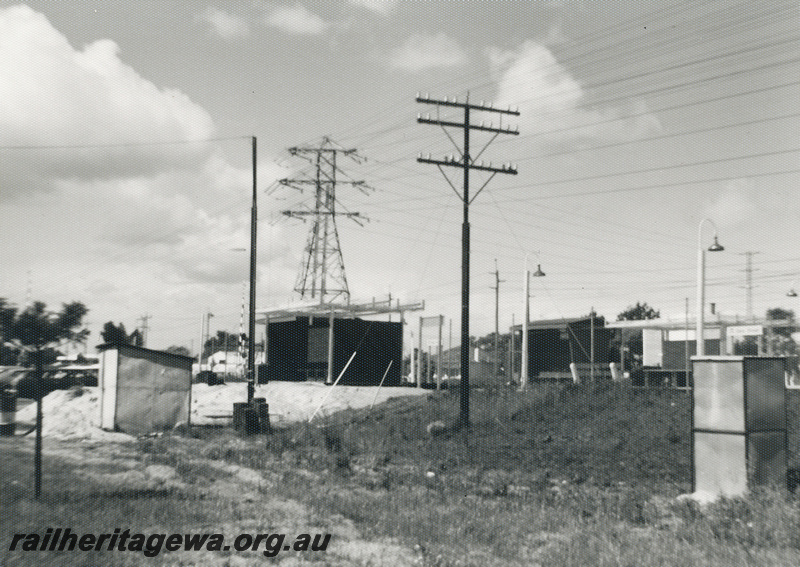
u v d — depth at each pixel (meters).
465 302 32.31
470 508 15.80
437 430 30.53
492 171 33.47
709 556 11.50
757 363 16.64
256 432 30.38
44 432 26.25
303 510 14.17
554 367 62.41
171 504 12.89
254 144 35.06
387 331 51.66
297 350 53.97
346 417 36.31
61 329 10.62
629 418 29.78
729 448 16.53
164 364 29.73
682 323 49.03
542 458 24.94
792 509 14.01
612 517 15.12
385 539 12.27
